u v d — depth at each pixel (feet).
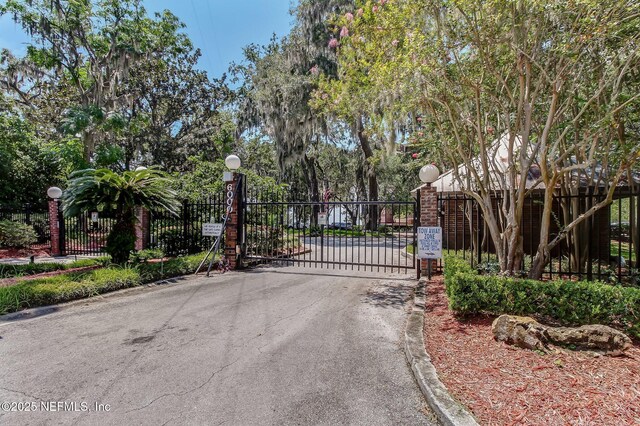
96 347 12.53
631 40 14.71
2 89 55.83
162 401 9.04
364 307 17.70
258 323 15.26
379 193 108.58
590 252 21.44
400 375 10.47
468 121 18.99
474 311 14.65
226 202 29.71
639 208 20.85
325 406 8.84
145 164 76.54
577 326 13.12
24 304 16.96
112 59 55.62
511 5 15.02
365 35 20.92
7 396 9.23
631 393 8.57
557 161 16.79
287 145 62.49
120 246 25.88
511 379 9.44
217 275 26.48
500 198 24.63
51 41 54.19
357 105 23.98
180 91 75.36
